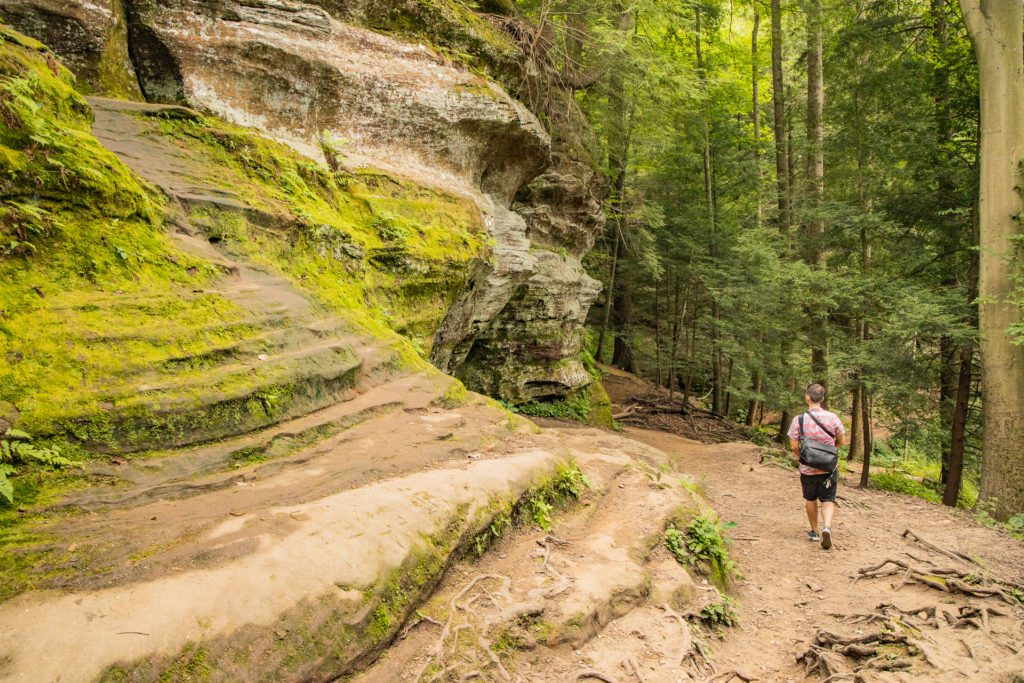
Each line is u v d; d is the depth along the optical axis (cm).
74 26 575
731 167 2047
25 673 208
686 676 365
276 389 425
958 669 427
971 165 1205
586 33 1170
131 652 225
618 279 2152
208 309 438
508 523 437
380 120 751
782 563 678
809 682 417
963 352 1132
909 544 746
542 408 1252
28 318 344
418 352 688
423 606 333
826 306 1283
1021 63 1015
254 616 257
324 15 708
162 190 504
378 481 394
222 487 349
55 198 397
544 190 1221
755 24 2384
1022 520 895
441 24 823
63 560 259
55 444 313
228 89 652
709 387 2548
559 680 333
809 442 727
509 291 994
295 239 582
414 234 703
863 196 1359
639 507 575
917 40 1360
